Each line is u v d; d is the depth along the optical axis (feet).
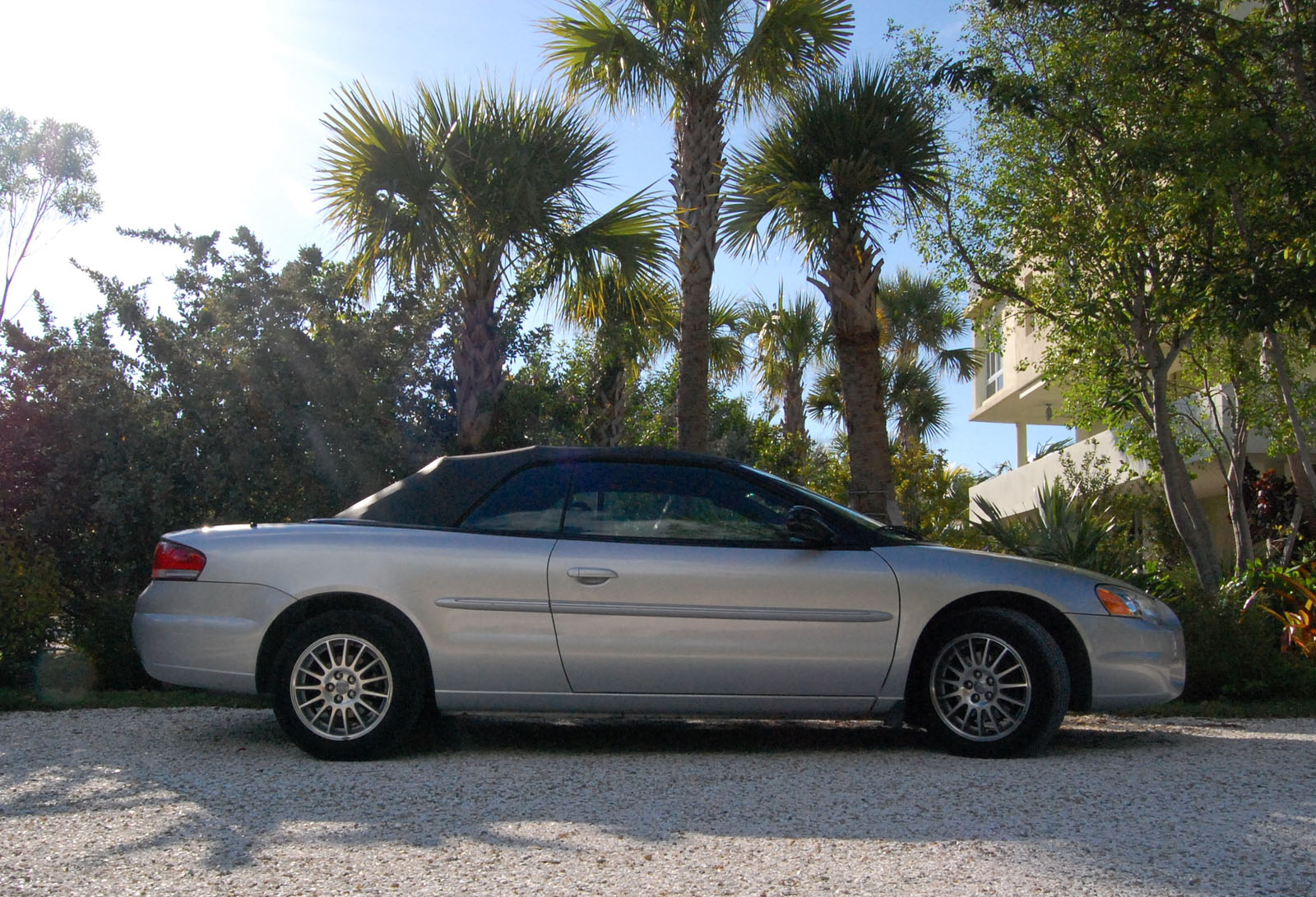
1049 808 13.48
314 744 16.51
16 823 12.79
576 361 43.78
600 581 16.96
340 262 33.96
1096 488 53.31
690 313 35.35
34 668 25.02
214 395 28.81
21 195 79.77
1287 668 25.08
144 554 29.09
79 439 28.22
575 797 14.11
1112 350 38.01
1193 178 27.12
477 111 34.86
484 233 34.06
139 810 13.39
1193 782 15.02
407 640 16.90
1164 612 18.16
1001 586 17.31
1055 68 33.55
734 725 20.40
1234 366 39.06
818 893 10.36
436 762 16.46
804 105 35.04
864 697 17.19
